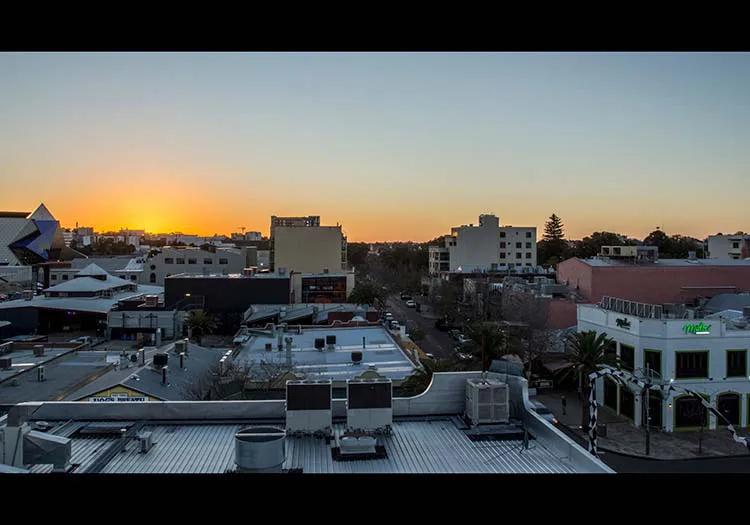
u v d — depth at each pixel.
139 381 15.03
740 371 19.38
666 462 15.85
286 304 38.19
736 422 19.20
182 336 34.19
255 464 6.82
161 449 7.76
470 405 8.75
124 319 34.09
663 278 31.28
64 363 18.97
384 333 24.50
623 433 18.38
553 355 26.42
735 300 27.47
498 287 38.47
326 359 19.45
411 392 15.46
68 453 6.91
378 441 8.10
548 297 30.77
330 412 8.31
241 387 16.12
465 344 26.52
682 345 19.19
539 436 8.20
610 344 20.14
